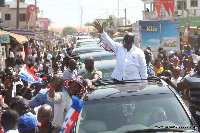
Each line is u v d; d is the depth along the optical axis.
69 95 6.50
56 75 7.29
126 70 6.99
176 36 22.22
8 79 11.36
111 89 5.52
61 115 6.48
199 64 6.26
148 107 4.91
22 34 29.53
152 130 4.57
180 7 51.06
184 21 31.69
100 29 7.39
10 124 4.93
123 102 5.02
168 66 11.14
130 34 7.02
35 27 59.78
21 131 4.90
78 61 11.86
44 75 10.59
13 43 25.91
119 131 4.62
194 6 49.91
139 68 7.11
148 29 22.44
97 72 8.72
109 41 7.16
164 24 22.28
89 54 12.38
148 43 22.55
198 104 6.23
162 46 22.39
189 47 18.56
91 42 21.81
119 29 48.59
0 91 9.32
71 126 4.70
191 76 6.33
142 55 7.09
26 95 8.50
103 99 5.13
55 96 6.38
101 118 4.82
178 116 4.80
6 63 26.19
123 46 7.15
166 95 5.15
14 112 4.95
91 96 5.26
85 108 5.00
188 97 7.37
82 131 4.68
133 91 5.30
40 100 7.16
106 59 11.84
